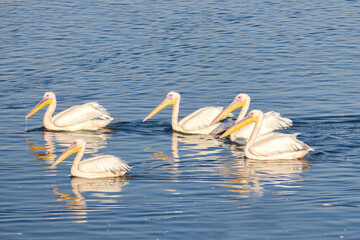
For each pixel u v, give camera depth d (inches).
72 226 464.1
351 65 1017.5
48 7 1617.9
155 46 1182.3
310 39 1203.9
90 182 568.4
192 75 989.8
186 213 486.3
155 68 1035.9
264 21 1378.0
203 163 624.1
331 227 454.9
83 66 1059.9
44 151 667.4
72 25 1384.1
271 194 527.5
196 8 1551.4
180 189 544.1
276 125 705.6
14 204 512.1
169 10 1533.0
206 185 554.3
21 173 593.0
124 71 1026.1
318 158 632.4
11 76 1008.2
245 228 454.9
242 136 701.9
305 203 503.5
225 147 687.7
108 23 1397.6
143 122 782.5
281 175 580.4
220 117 741.3
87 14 1509.6
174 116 754.8
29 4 1672.0
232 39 1222.3
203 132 745.0
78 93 913.5
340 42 1173.1
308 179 566.3
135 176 584.4
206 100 863.1
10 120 797.9
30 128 766.5
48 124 764.0
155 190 542.6
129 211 492.4
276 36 1236.5
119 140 711.7
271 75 975.0
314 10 1482.5
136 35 1275.8
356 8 1487.5
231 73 993.5
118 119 792.3
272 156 633.0
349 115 773.3
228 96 877.2
